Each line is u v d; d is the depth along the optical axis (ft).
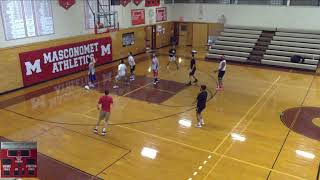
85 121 36.42
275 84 51.24
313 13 66.03
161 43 82.99
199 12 80.74
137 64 64.44
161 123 36.09
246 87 49.67
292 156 28.99
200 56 72.28
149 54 74.69
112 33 64.64
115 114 38.52
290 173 26.23
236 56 67.31
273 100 43.78
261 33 70.64
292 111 39.81
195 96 45.16
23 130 33.88
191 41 84.94
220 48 70.69
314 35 64.64
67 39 54.60
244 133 33.65
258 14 72.28
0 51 44.42
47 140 31.65
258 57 65.26
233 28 75.05
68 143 31.09
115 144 31.01
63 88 48.70
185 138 32.45
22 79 48.32
